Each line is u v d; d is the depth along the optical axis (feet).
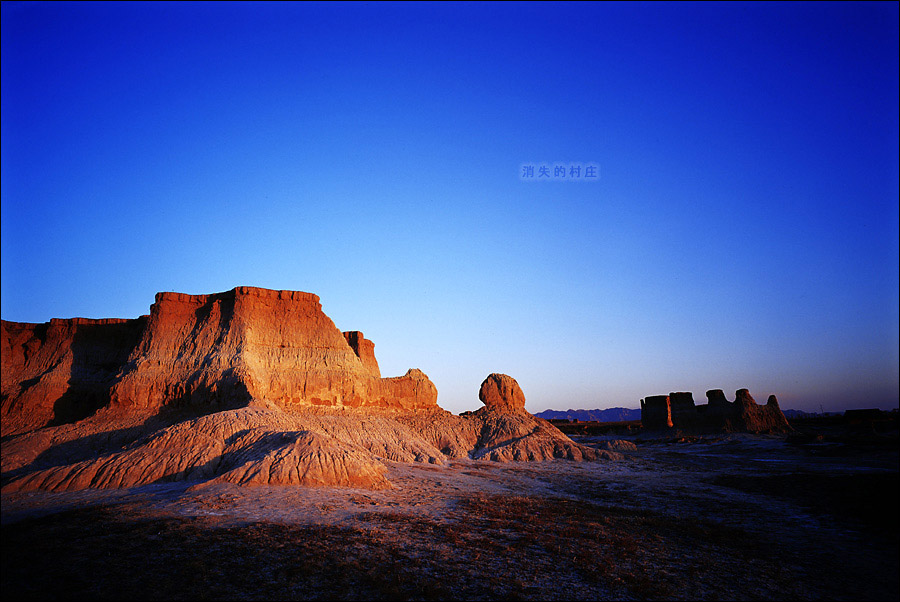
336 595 52.24
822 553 80.89
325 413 173.99
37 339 185.68
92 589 50.75
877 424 347.56
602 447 252.42
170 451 112.06
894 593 64.49
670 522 96.53
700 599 58.80
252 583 53.93
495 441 205.87
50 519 74.23
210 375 154.40
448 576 59.67
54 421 159.53
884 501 110.32
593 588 59.47
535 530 83.25
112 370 176.45
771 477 159.63
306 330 188.75
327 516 82.23
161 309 175.22
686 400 403.95
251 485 98.22
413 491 113.39
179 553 61.05
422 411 215.10
